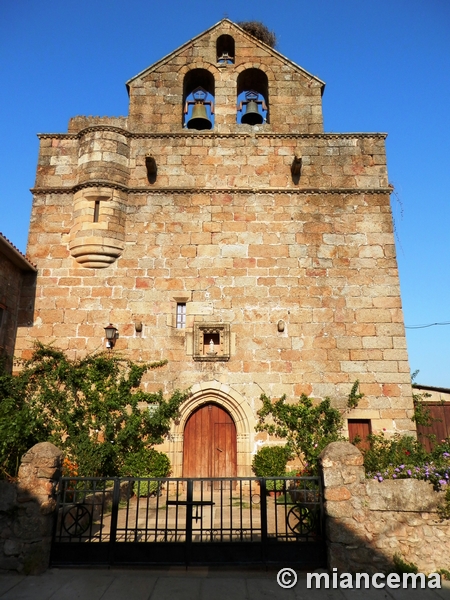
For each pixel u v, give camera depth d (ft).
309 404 42.19
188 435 43.21
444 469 23.63
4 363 41.24
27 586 20.38
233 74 52.24
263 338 44.19
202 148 49.39
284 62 52.60
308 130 50.34
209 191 47.83
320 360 43.65
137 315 44.65
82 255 45.29
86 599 19.11
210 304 45.03
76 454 38.42
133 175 48.37
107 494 34.94
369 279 45.83
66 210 47.39
